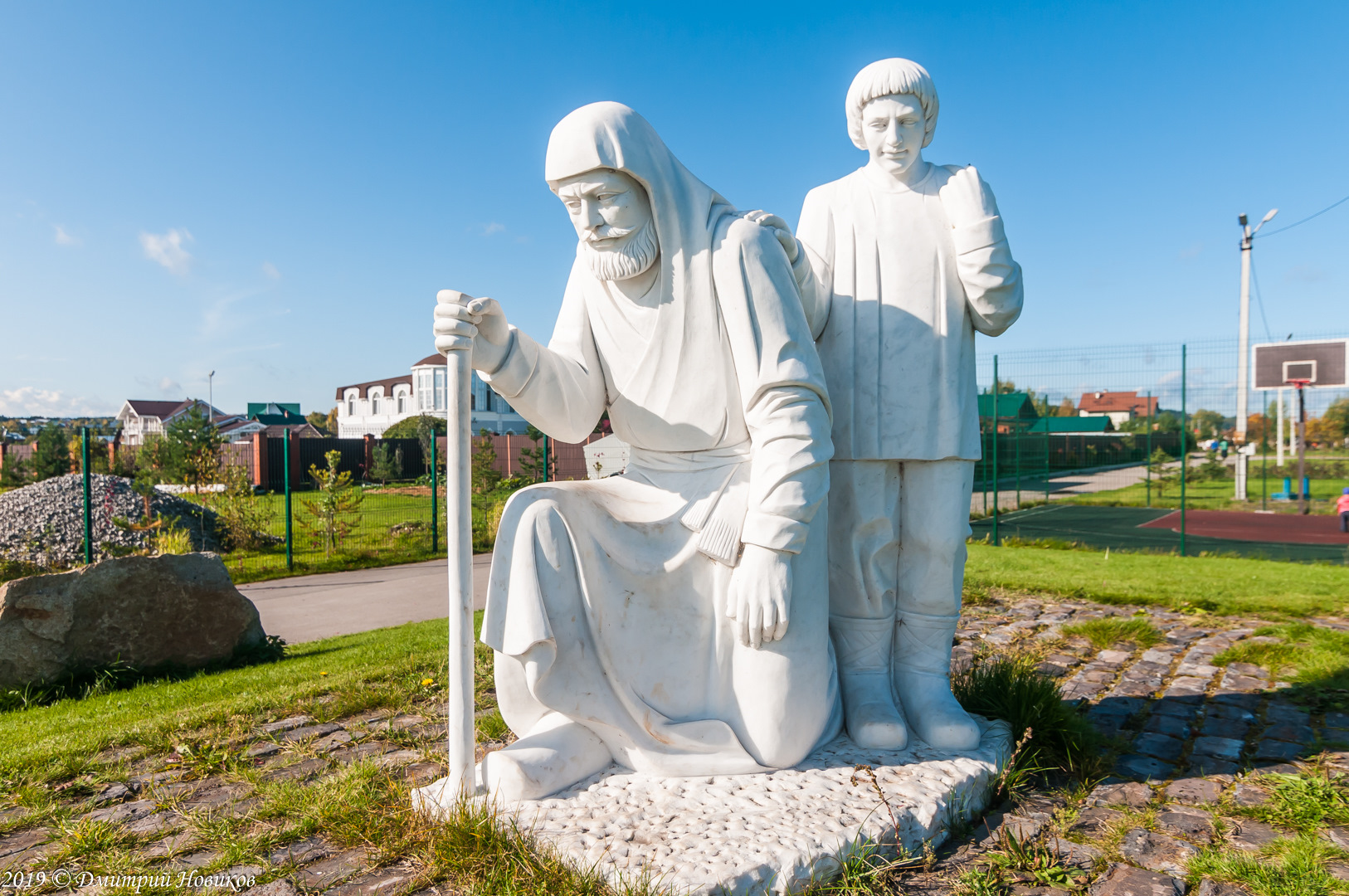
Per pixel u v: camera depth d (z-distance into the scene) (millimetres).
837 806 2410
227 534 13719
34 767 3250
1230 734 3441
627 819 2332
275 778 3127
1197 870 2287
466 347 2426
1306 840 2471
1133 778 3004
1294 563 9078
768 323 2658
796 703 2666
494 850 2258
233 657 6000
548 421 2801
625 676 2670
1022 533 13711
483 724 3717
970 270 2971
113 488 13625
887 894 2184
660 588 2711
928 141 3150
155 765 3326
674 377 2781
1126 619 5891
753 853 2139
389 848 2420
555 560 2557
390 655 5414
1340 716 3633
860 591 3152
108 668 5441
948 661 3289
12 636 5152
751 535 2594
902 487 3160
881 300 3074
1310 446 24688
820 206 3258
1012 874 2309
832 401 3123
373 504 20641
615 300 2848
